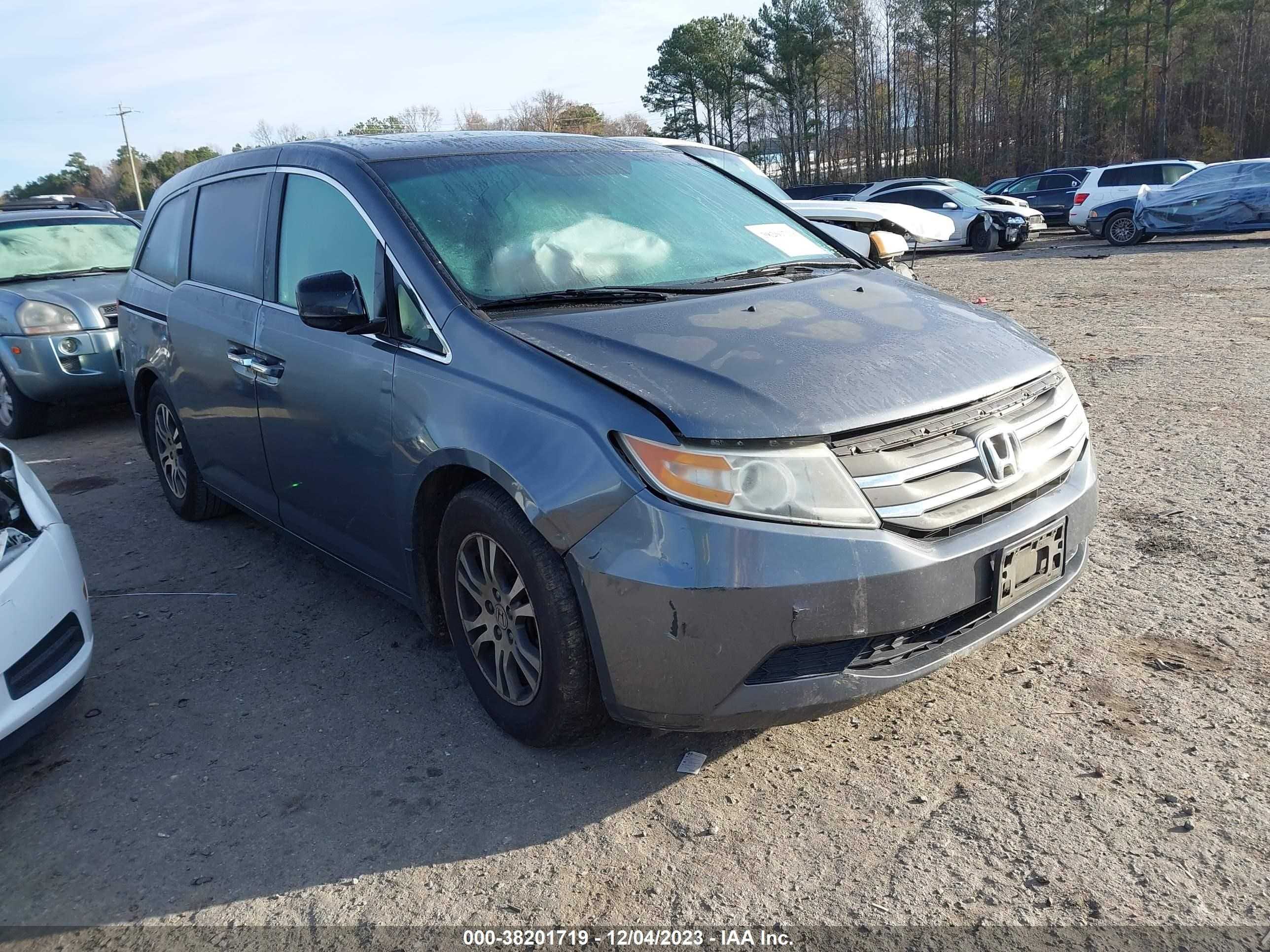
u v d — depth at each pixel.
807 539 2.34
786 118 77.62
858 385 2.55
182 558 4.77
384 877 2.44
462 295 2.98
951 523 2.51
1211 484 4.78
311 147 3.76
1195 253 16.17
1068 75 60.97
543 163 3.66
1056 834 2.40
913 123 76.56
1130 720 2.85
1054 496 2.81
